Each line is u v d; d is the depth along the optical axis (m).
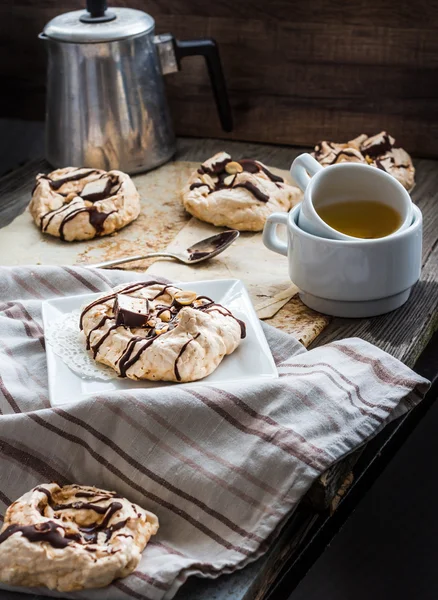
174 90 1.53
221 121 1.49
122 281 1.19
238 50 1.49
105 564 0.92
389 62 1.44
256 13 1.46
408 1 1.40
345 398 1.03
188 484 0.98
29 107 1.61
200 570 0.93
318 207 1.17
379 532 1.51
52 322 1.12
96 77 1.37
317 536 1.01
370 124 1.47
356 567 1.48
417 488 1.52
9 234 1.31
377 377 1.06
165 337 1.06
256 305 1.17
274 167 1.44
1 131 1.63
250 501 0.98
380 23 1.42
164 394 1.01
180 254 1.25
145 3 1.51
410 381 1.05
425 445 1.51
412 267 1.14
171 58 1.43
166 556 0.94
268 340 1.11
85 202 1.31
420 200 1.35
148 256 1.24
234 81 1.50
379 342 1.13
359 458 1.06
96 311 1.09
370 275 1.13
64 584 0.92
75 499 0.98
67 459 1.01
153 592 0.92
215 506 0.98
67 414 1.01
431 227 1.30
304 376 1.05
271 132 1.51
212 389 1.02
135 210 1.32
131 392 1.02
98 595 0.92
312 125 1.50
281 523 0.97
